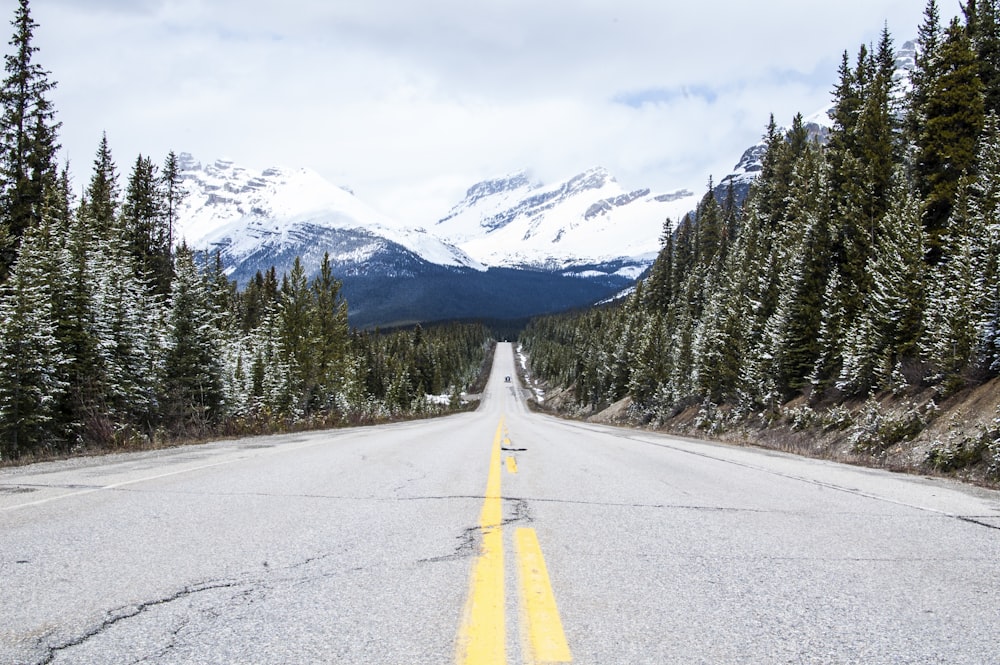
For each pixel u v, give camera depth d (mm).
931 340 18266
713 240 65875
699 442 17875
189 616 2928
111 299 23609
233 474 8062
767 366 30062
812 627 2896
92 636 2686
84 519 5094
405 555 4027
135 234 43375
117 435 15086
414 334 142875
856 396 22250
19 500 5996
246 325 72438
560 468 9141
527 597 3230
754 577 3658
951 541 4703
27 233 22281
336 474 8133
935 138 24547
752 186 54844
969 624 2977
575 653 2555
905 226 21891
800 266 29453
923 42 31641
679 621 2938
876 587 3516
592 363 83312
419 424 31656
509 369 190250
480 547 4246
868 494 7082
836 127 36469
